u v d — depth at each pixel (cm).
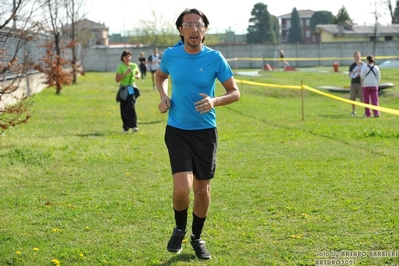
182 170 579
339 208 781
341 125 1653
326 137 1426
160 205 820
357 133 1469
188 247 650
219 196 860
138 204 830
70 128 1636
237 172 1027
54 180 989
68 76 2831
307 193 865
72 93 2859
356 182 930
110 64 6012
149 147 1316
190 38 578
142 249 643
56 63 2756
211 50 596
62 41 3312
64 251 638
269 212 775
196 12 586
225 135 1495
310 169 1041
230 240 667
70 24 4169
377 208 776
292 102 2495
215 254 625
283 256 612
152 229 714
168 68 598
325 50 6259
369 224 707
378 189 879
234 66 6225
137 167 1092
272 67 5209
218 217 752
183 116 588
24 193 899
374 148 1252
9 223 742
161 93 610
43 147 1240
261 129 1605
